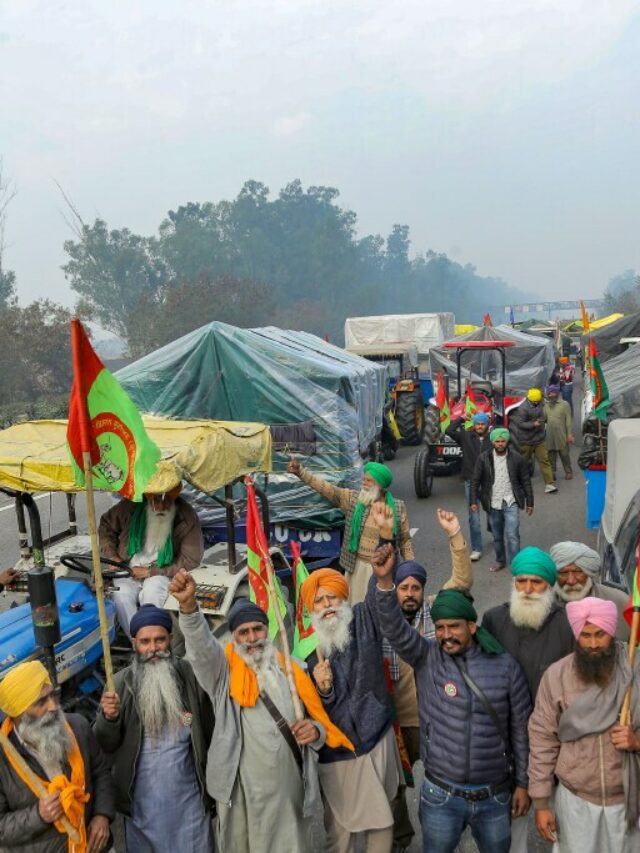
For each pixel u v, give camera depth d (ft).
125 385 28.48
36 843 10.93
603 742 11.55
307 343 39.34
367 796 12.82
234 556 20.10
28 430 18.72
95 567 12.45
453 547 15.10
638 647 12.30
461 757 11.95
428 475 46.19
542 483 49.88
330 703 12.94
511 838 12.66
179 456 17.06
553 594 13.48
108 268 269.44
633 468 22.31
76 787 10.96
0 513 45.27
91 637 17.25
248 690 12.28
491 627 13.73
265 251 350.02
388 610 12.33
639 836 11.59
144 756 12.14
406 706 14.69
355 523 22.00
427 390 82.99
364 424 36.50
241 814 12.26
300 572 15.28
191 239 305.32
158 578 18.60
